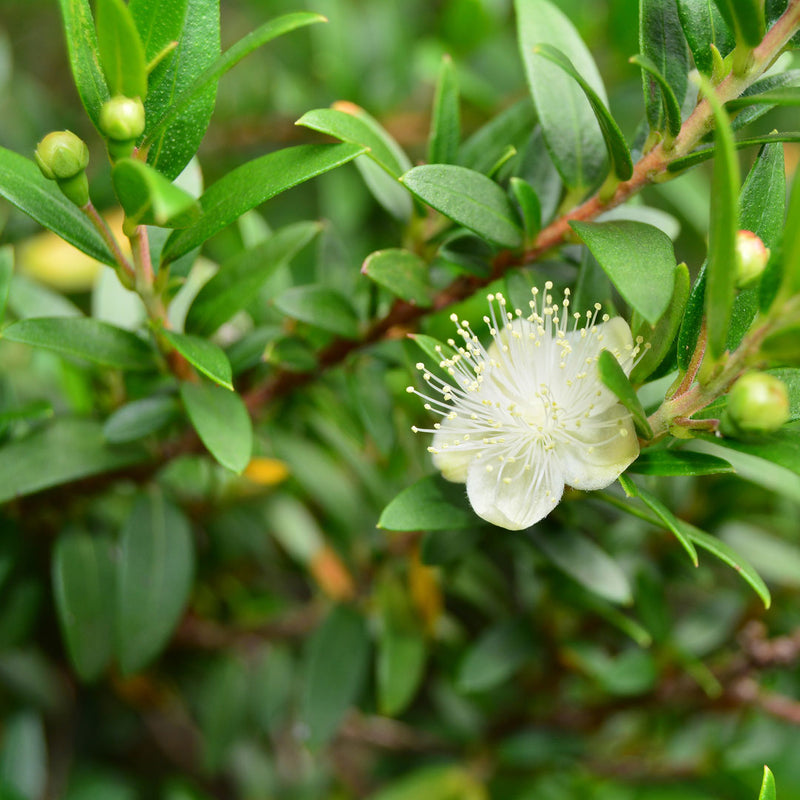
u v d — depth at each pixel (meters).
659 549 0.21
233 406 0.17
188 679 0.23
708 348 0.15
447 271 0.18
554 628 0.21
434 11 0.27
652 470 0.16
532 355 0.17
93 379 0.20
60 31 0.31
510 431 0.17
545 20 0.18
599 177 0.17
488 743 0.22
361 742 0.24
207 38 0.16
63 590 0.19
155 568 0.19
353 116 0.16
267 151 0.26
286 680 0.23
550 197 0.18
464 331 0.17
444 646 0.22
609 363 0.15
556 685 0.22
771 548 0.21
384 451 0.19
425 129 0.25
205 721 0.23
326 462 0.21
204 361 0.16
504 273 0.17
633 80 0.24
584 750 0.22
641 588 0.20
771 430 0.15
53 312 0.20
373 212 0.25
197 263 0.21
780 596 0.22
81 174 0.16
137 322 0.20
